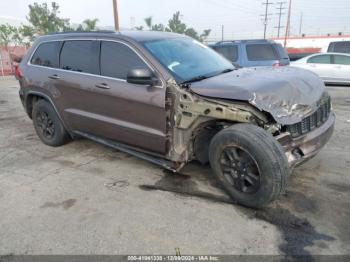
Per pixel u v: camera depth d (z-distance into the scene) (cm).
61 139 511
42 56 498
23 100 545
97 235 286
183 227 294
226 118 310
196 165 429
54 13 2717
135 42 376
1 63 2264
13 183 393
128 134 393
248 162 306
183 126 339
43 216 318
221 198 343
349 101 871
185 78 349
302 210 315
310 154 324
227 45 957
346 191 349
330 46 1341
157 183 383
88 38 427
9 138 585
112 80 390
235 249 263
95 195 358
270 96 295
